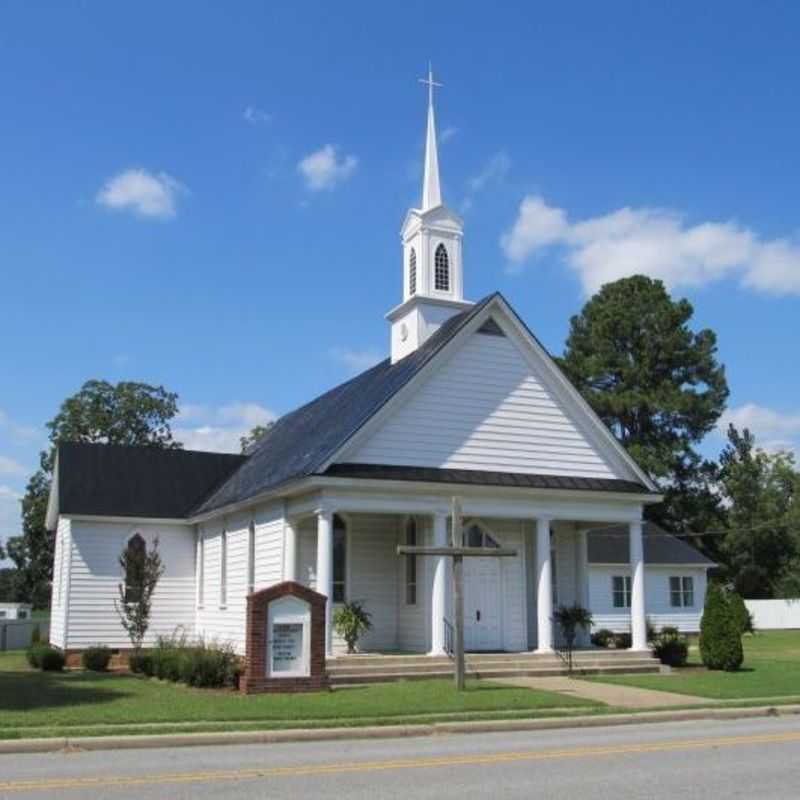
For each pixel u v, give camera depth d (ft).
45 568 231.50
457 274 96.78
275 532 87.71
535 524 90.38
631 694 64.08
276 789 32.22
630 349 206.90
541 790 32.17
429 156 99.76
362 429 78.28
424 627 83.35
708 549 214.48
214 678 68.80
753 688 67.92
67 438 207.82
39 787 32.42
